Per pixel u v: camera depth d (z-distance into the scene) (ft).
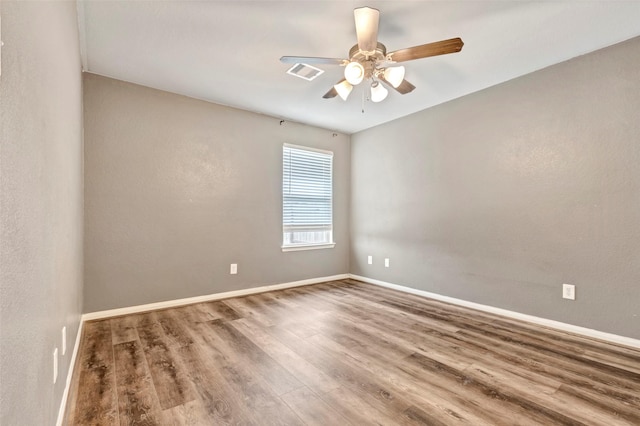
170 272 11.23
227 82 10.50
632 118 7.86
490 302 10.77
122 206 10.31
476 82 10.46
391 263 14.47
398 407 5.45
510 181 10.25
